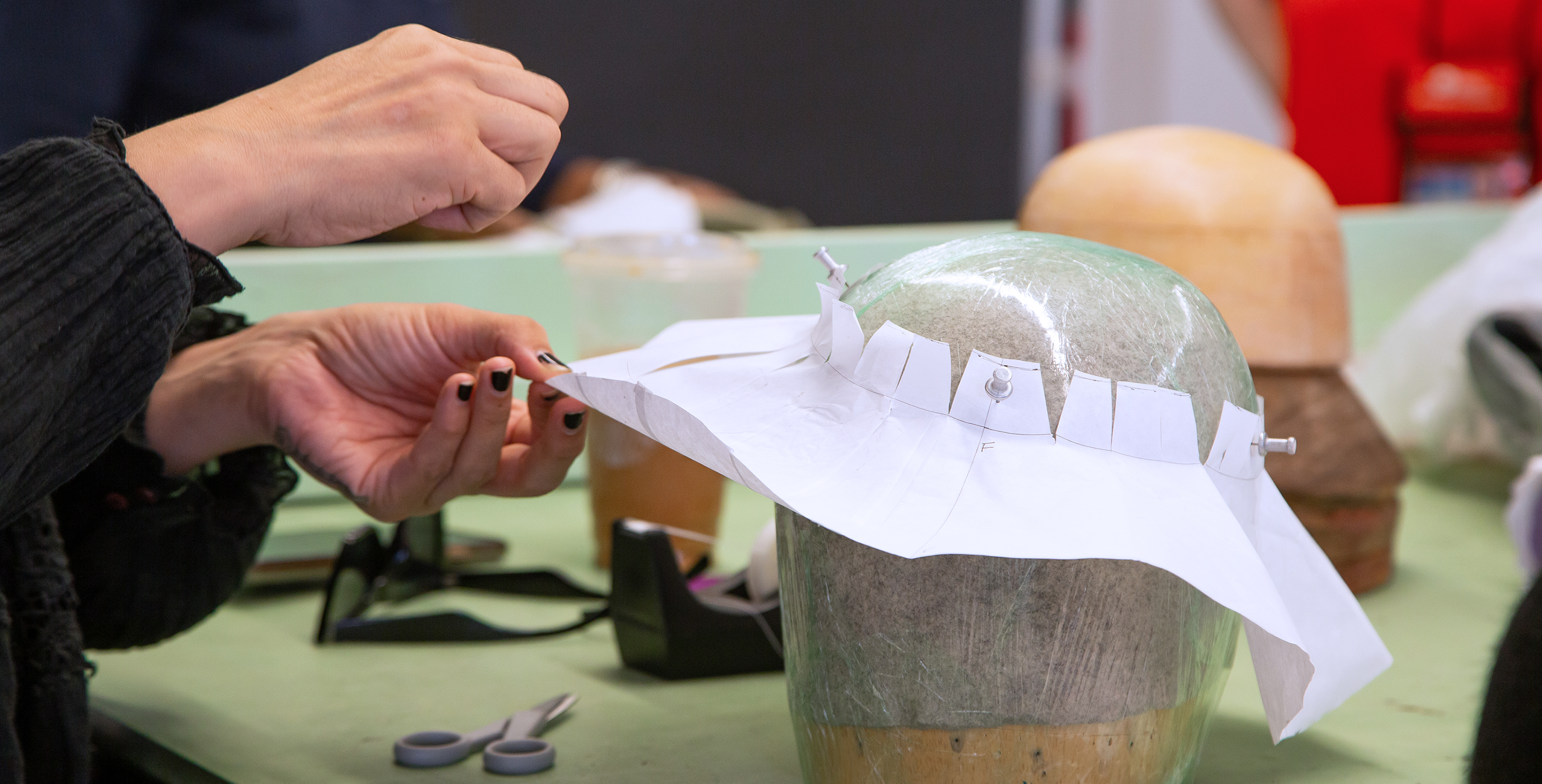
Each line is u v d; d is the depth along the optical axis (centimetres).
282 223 101
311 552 138
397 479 108
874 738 98
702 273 138
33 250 93
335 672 120
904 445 95
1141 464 96
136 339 96
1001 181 493
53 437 95
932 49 467
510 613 131
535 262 163
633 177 260
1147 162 129
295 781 106
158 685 118
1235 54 536
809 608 99
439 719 113
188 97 171
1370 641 103
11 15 155
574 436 107
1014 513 92
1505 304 154
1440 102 279
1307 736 111
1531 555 124
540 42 404
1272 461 131
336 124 101
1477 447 170
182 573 115
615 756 109
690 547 138
